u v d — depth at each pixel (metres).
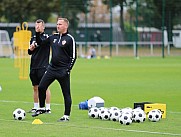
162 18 124.19
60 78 34.06
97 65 98.38
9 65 95.81
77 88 57.03
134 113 33.25
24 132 29.73
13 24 135.12
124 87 58.25
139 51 131.12
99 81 65.94
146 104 35.34
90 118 34.94
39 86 34.84
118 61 111.62
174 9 126.38
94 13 136.62
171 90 55.00
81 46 129.75
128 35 133.38
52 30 141.12
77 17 133.38
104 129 30.73
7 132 29.69
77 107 40.62
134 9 132.12
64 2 130.25
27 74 71.88
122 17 133.38
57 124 32.53
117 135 28.95
